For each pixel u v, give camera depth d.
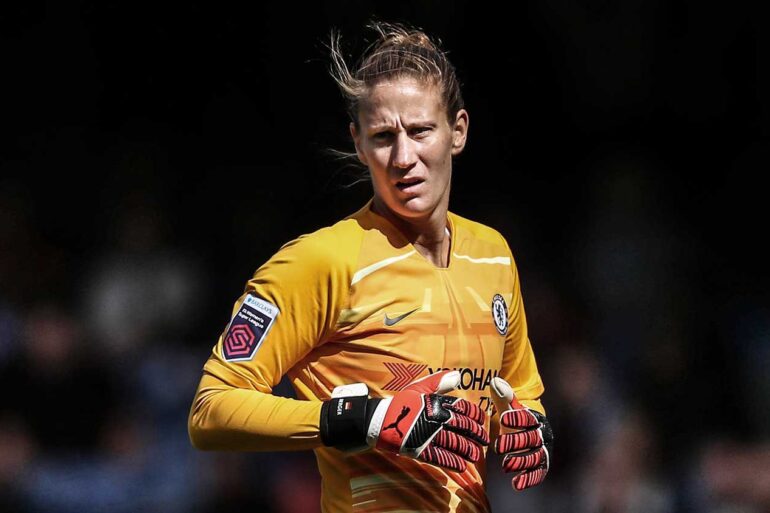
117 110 34.16
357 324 10.88
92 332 27.80
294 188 32.50
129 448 25.41
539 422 11.47
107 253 29.95
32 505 24.48
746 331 28.08
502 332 11.67
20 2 34.16
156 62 34.16
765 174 32.56
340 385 11.02
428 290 11.15
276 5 33.38
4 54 34.09
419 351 10.98
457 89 11.43
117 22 34.16
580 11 32.66
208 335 29.31
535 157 33.22
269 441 10.40
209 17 33.91
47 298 28.09
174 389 26.30
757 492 23.27
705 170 32.88
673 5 32.69
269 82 33.56
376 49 11.50
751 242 31.88
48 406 25.36
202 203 32.44
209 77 34.06
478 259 11.70
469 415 10.30
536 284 28.27
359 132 11.37
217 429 10.59
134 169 32.19
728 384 24.95
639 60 32.97
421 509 10.93
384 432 10.05
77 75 34.34
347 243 10.95
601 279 29.62
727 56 32.88
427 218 11.24
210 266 30.67
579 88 33.22
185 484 25.09
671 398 24.72
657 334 25.92
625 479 23.27
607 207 31.50
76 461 25.14
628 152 32.97
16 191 31.78
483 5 32.56
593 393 24.62
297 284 10.75
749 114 32.91
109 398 26.05
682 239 30.77
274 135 33.34
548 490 23.72
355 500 11.02
